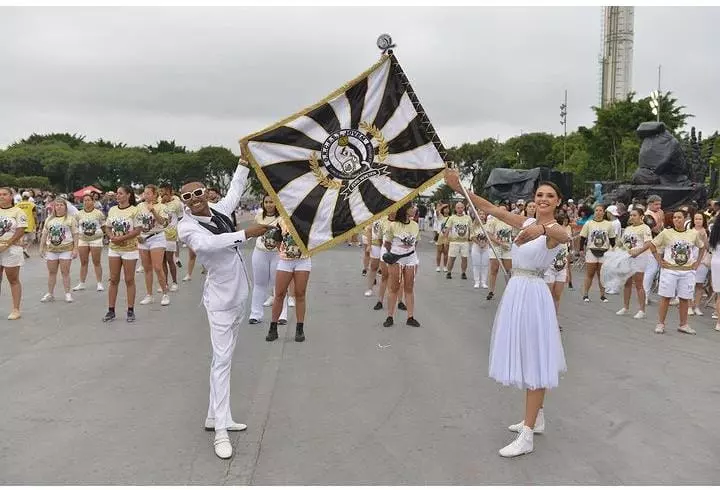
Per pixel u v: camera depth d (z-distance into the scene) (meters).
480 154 74.56
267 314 9.79
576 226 17.67
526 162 67.44
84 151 84.00
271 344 7.71
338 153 5.36
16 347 7.39
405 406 5.39
